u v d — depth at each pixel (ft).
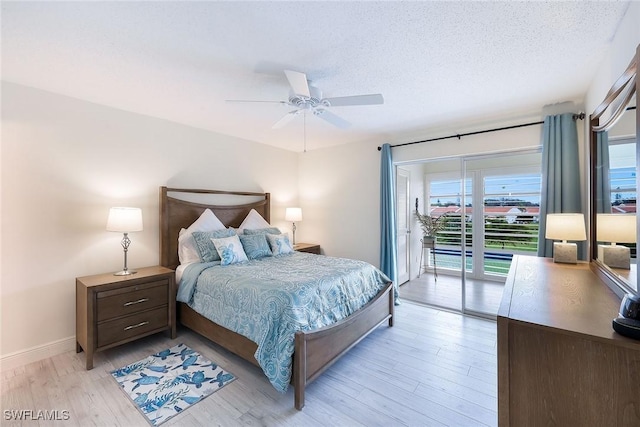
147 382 7.10
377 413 6.06
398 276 14.08
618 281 4.86
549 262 7.54
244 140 14.28
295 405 6.19
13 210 7.85
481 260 12.14
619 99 5.17
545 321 3.64
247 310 7.40
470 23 5.33
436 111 10.19
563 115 9.19
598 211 6.30
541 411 3.63
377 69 7.13
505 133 10.70
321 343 6.97
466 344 9.11
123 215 8.74
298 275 8.59
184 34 5.66
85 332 7.80
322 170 16.20
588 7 4.93
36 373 7.48
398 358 8.27
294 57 6.54
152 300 9.08
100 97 8.92
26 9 4.87
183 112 10.34
